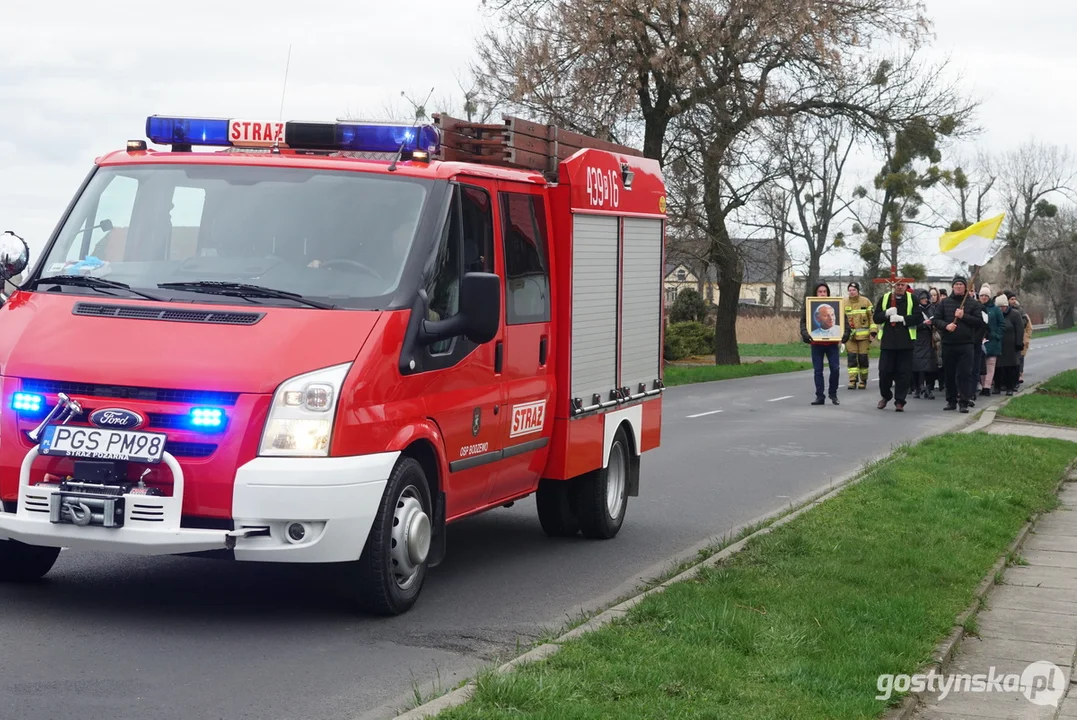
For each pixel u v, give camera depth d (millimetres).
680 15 30859
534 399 8250
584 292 8867
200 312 6449
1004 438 16688
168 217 7051
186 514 6125
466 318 6875
